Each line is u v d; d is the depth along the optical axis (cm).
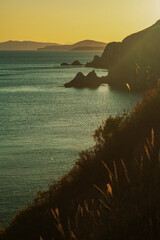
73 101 7556
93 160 820
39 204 898
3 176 2467
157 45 10362
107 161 768
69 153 3089
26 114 5738
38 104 7081
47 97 8369
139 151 666
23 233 752
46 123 4797
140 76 9856
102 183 704
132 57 10694
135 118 843
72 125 4553
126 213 369
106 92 9450
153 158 518
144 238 308
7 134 4091
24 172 2558
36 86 10981
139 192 405
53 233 662
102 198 592
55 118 5228
